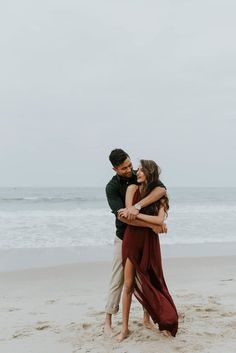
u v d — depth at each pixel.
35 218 18.06
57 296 6.29
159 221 3.79
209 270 8.51
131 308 5.09
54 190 65.44
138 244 3.87
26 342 4.00
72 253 10.45
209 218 18.89
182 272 8.27
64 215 19.36
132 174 4.04
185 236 13.77
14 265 8.88
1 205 28.42
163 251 10.95
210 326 4.23
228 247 11.76
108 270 8.45
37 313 5.19
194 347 3.64
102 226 15.57
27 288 6.88
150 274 3.93
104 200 33.66
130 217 3.75
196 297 5.81
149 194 3.83
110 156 3.95
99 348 3.72
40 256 9.99
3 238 12.75
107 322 4.20
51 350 3.76
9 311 5.32
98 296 6.26
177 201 38.41
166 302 3.85
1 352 3.76
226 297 5.83
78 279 7.62
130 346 3.70
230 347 3.65
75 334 4.17
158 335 3.92
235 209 24.45
